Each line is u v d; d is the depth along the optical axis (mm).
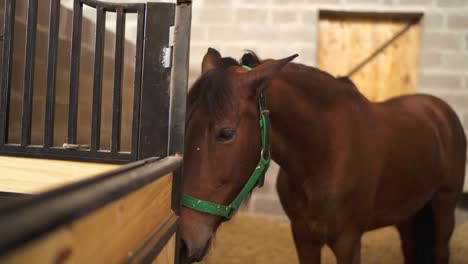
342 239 1234
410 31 3012
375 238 2533
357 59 3066
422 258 1906
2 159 850
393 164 1379
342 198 1207
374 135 1309
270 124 1120
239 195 988
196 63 3064
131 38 3068
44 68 1743
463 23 2865
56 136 1814
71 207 274
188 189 910
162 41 778
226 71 978
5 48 882
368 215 1301
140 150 793
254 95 976
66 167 840
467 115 2883
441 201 1806
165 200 662
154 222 600
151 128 787
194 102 945
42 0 1693
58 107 1827
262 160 1020
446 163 1701
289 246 2346
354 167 1220
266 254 2219
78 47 845
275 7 2982
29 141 866
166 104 781
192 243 896
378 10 2908
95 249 375
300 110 1158
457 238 2537
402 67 3031
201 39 3053
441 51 2895
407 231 1951
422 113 1688
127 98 2590
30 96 863
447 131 1761
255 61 1106
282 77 1147
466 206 2840
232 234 2520
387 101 1664
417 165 1479
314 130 1183
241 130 949
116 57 830
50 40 848
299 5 2963
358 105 1315
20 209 240
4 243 205
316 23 2955
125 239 464
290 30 2980
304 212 1284
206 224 925
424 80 2928
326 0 2939
